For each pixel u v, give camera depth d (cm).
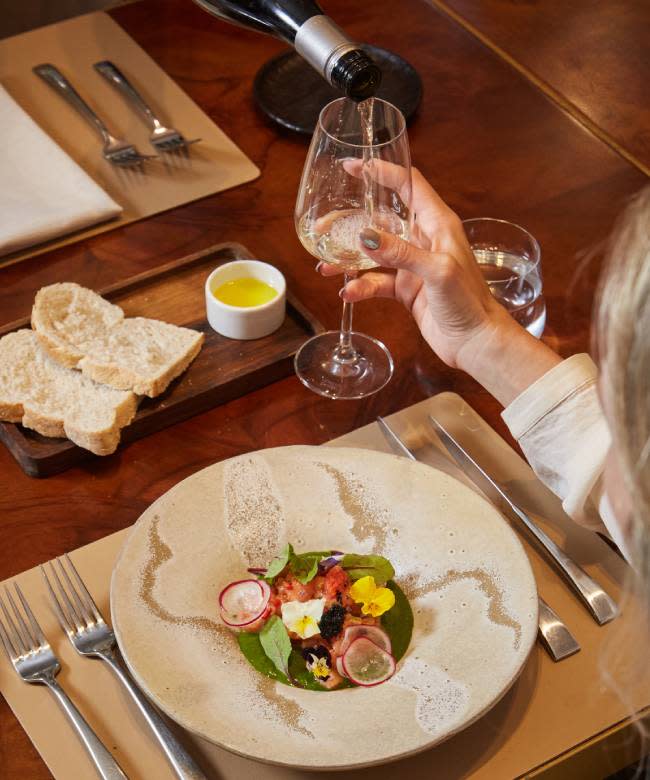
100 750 82
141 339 114
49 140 139
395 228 106
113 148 141
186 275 127
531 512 103
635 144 149
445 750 84
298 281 127
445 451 108
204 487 95
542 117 152
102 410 106
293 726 79
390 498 96
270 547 94
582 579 95
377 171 101
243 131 147
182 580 89
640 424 53
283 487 97
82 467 107
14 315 121
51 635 91
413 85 150
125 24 162
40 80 152
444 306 103
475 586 89
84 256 129
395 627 89
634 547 58
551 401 98
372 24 166
